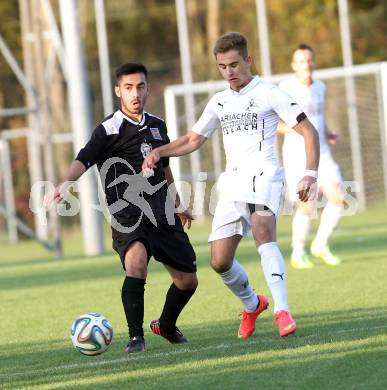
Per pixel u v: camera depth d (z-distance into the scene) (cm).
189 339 2544
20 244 9388
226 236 2431
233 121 2450
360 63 11738
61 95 11881
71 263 5516
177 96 9181
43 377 2138
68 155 11325
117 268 4903
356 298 3094
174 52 13350
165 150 2461
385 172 8656
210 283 3878
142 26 13362
